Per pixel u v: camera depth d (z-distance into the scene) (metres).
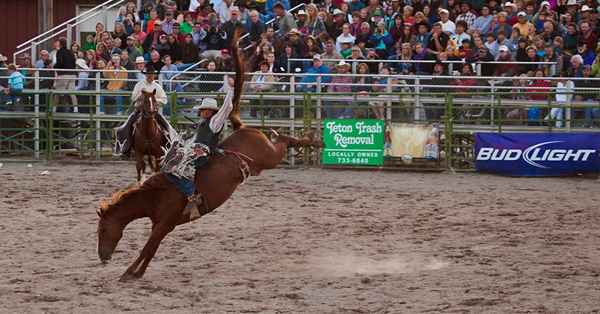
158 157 24.41
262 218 20.81
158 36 33.88
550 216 21.05
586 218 20.75
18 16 42.41
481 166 29.31
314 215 21.25
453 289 13.88
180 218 14.78
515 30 31.75
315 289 13.98
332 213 21.55
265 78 31.53
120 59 32.81
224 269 15.58
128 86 32.25
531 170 28.80
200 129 15.05
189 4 37.72
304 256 16.67
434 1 34.25
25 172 29.17
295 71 31.81
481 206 22.59
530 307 12.67
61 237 18.64
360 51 31.95
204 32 34.34
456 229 19.42
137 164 24.89
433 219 20.72
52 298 13.37
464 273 15.05
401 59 32.16
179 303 13.06
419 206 22.62
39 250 17.33
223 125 15.02
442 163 29.86
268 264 15.99
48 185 26.19
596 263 15.80
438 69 30.94
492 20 32.78
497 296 13.35
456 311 12.50
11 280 14.66
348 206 22.62
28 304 13.05
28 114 31.81
